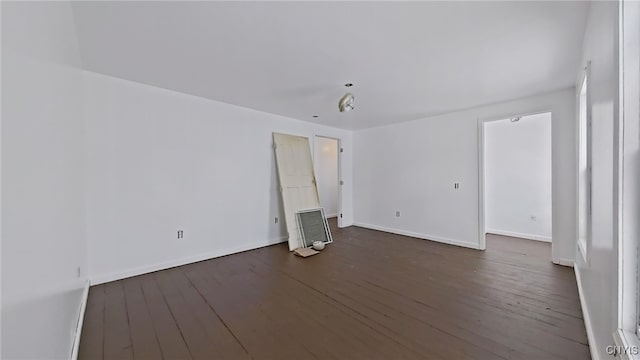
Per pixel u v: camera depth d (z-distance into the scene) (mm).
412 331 1872
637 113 998
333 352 1656
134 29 1861
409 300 2344
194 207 3387
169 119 3162
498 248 4055
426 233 4641
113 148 2775
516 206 4887
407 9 1641
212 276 2920
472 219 4066
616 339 1043
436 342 1746
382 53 2225
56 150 1390
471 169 4062
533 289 2549
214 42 2047
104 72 2641
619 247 1045
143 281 2771
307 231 4281
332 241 4520
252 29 1863
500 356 1603
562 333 1829
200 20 1753
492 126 5156
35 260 987
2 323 706
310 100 3549
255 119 4039
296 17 1721
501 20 1757
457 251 3891
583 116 2629
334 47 2121
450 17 1723
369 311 2158
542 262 3365
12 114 825
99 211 2691
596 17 1461
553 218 3305
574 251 3150
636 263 1017
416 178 4766
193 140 3367
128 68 2537
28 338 886
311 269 3145
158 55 2262
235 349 1691
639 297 1005
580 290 2369
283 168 4293
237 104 3736
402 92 3234
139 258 2953
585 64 1960
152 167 3041
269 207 4227
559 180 3240
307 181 4617
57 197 1388
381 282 2752
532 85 3018
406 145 4902
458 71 2605
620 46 1029
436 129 4461
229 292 2523
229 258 3562
